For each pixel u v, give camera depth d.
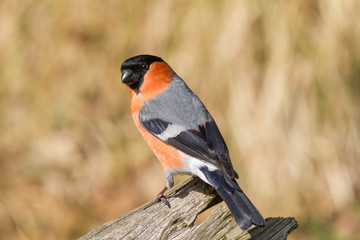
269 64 12.09
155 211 6.58
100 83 14.09
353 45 12.18
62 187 12.59
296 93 12.06
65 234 11.62
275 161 11.97
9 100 14.41
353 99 12.34
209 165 7.31
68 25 14.23
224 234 6.25
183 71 12.67
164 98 8.13
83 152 13.45
